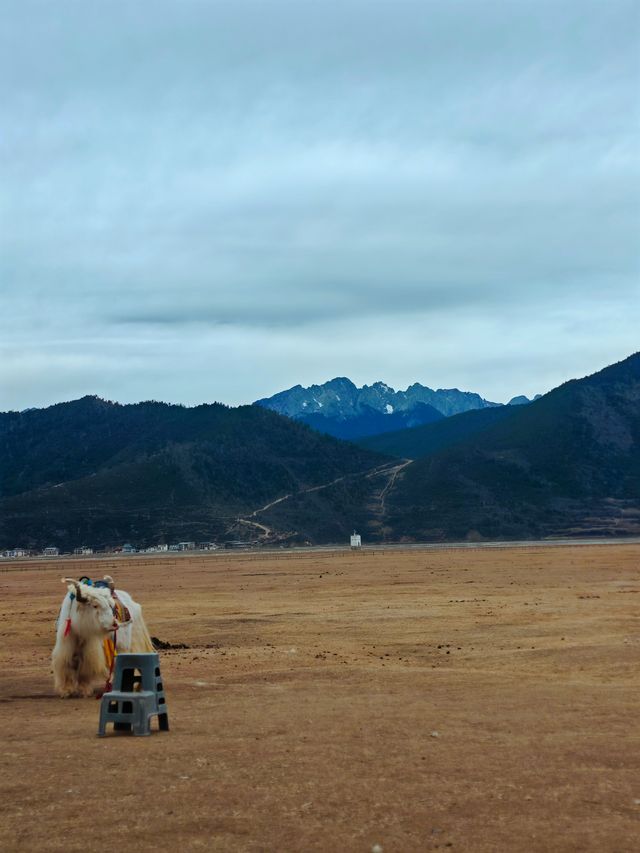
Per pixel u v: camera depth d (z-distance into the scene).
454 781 10.27
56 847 8.42
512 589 46.12
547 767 10.84
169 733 13.24
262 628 30.83
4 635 31.62
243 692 17.11
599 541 145.88
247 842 8.48
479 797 9.68
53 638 30.55
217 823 8.99
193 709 15.30
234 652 24.16
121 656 13.62
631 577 54.16
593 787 10.01
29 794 10.00
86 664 17.36
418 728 13.17
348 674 19.38
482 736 12.59
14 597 54.59
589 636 25.72
